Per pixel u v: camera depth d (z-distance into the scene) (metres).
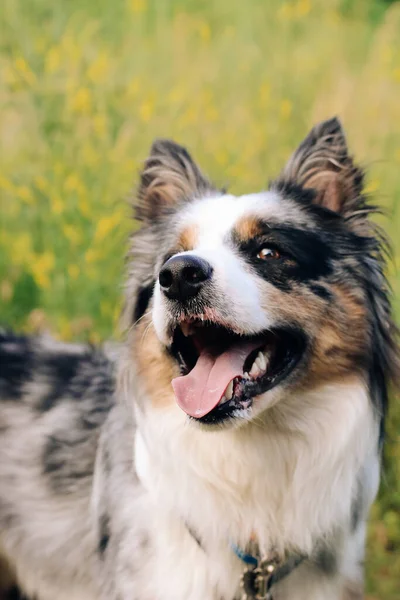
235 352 0.92
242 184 1.55
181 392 0.90
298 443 0.93
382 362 0.96
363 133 1.71
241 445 0.93
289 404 0.92
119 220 1.42
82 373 1.09
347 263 0.95
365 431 0.94
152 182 1.05
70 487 1.05
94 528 1.01
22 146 1.54
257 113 1.82
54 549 1.06
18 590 1.16
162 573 0.94
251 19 2.34
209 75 1.94
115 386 1.03
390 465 1.19
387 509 1.19
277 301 0.91
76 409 1.07
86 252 1.42
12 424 1.09
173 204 1.04
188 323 0.91
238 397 0.90
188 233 0.96
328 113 1.78
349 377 0.94
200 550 0.94
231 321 0.89
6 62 1.62
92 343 1.16
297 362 0.92
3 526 1.10
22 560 1.10
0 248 1.48
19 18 1.88
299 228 0.95
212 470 0.93
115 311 1.38
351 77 1.99
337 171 0.99
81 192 1.45
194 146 1.62
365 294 0.95
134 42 2.05
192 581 0.94
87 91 1.53
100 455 1.01
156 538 0.95
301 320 0.92
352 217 0.98
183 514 0.94
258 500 0.94
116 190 1.49
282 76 1.96
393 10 2.42
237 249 0.94
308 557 0.95
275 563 0.95
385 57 2.06
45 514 1.06
